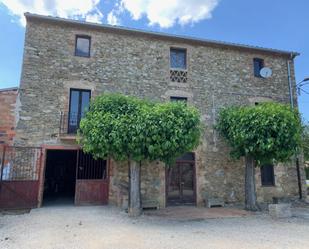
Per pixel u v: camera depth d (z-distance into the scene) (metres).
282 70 11.84
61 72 9.25
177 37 10.48
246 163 9.37
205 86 10.62
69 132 9.02
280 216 7.79
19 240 5.03
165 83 10.20
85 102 9.45
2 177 8.08
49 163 12.83
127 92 9.73
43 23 9.40
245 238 5.49
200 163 9.97
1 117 8.45
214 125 10.07
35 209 8.05
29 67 8.95
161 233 5.75
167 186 9.70
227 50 11.25
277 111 8.38
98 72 9.60
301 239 5.48
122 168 9.14
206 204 9.59
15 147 8.34
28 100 8.75
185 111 7.57
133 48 10.15
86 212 7.73
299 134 8.36
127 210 8.13
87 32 9.79
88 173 9.29
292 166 10.99
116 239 5.23
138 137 6.92
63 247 4.67
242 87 11.06
